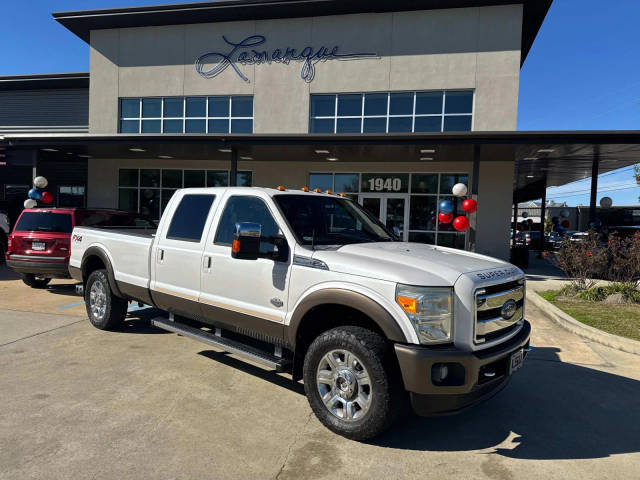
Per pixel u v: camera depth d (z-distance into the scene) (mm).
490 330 3383
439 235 14898
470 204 11125
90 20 16625
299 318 3648
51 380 4383
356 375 3348
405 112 15016
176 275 4832
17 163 16562
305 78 15594
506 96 14250
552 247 22109
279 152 13578
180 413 3754
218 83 16312
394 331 3131
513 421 3846
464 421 3830
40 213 8539
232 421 3646
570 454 3316
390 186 15281
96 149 14422
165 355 5211
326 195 4781
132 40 16984
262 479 2859
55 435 3318
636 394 4488
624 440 3551
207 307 4477
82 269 6320
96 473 2852
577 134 10398
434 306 3135
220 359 5133
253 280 4062
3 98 20094
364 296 3281
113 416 3654
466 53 14469
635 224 15008
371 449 3291
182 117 16781
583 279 9438
